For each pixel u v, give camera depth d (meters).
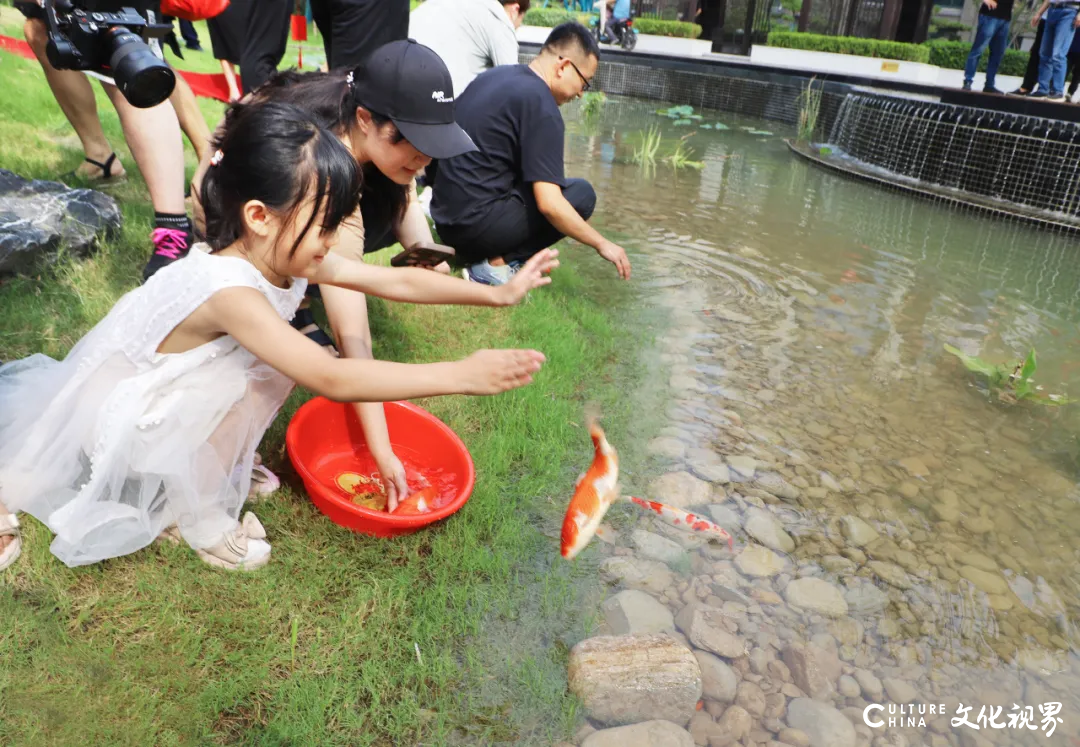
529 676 1.99
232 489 2.11
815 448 3.19
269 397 2.09
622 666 1.99
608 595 2.31
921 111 8.55
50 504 2.00
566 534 2.34
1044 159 7.41
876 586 2.50
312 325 2.85
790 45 15.95
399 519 2.17
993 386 3.87
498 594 2.23
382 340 3.28
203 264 1.84
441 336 3.46
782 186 7.75
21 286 3.01
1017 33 15.43
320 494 2.19
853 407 3.54
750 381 3.66
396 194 2.53
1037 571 2.65
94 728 1.64
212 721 1.73
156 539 2.10
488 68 4.60
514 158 3.72
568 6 20.89
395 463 2.38
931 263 5.72
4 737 1.59
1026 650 2.32
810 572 2.52
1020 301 5.11
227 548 2.06
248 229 1.81
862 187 8.20
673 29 17.25
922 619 2.39
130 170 4.54
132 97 2.32
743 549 2.58
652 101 14.18
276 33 3.63
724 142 9.99
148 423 1.88
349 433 2.65
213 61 8.57
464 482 2.40
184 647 1.85
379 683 1.90
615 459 2.45
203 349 1.92
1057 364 4.19
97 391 1.97
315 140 1.76
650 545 2.53
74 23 2.35
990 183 7.84
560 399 3.23
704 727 1.96
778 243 5.79
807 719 2.00
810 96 11.27
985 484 3.09
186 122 3.47
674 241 5.55
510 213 3.80
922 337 4.36
